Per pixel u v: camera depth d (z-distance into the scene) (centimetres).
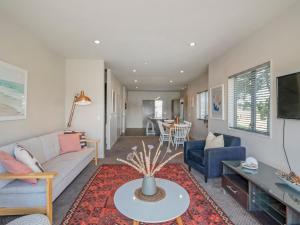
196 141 365
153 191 169
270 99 262
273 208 188
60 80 420
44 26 277
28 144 254
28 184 193
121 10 233
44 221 137
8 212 189
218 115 426
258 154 291
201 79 666
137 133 921
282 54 241
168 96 1180
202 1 214
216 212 214
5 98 244
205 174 293
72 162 282
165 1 214
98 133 454
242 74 340
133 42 339
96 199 242
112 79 614
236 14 242
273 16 248
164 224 192
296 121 220
